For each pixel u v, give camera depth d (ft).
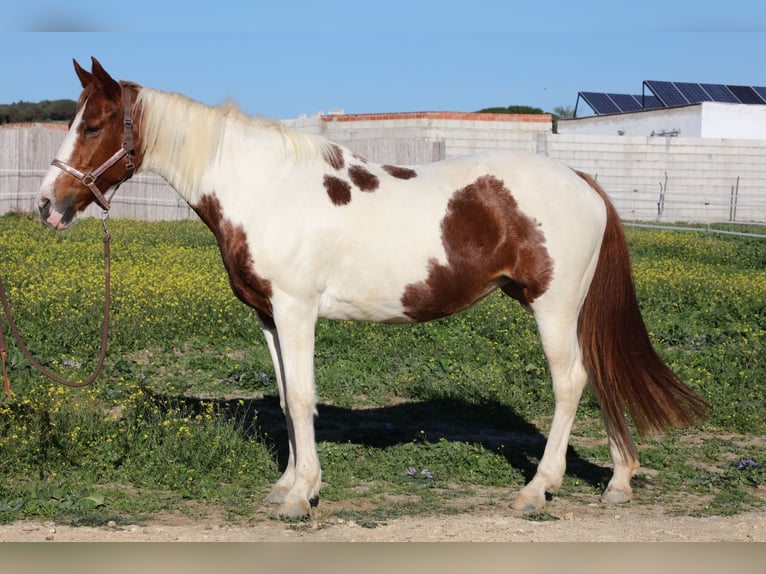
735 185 99.71
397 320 17.15
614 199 97.25
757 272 50.01
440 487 18.20
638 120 123.34
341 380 26.43
